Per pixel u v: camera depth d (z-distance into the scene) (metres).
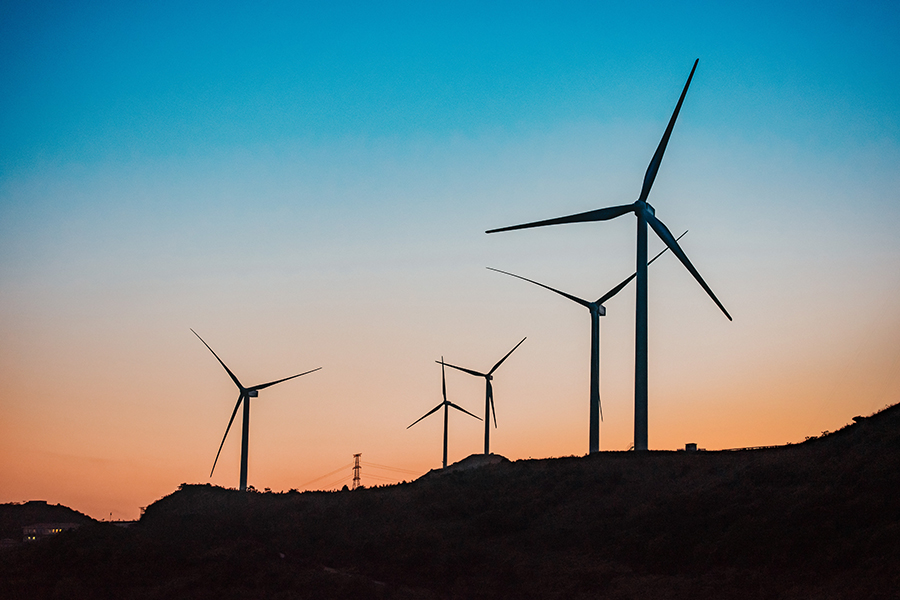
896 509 54.91
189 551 74.31
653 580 59.25
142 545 74.12
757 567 55.78
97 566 70.50
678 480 75.88
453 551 73.06
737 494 66.75
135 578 68.69
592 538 69.62
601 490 79.00
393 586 66.94
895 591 45.97
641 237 74.50
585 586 61.12
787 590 51.53
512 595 62.62
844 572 51.00
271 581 66.81
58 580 68.38
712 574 57.22
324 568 72.25
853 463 63.09
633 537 66.50
